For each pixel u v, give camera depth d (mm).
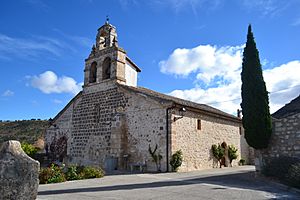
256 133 13219
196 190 9406
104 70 21250
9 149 5340
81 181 12133
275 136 13125
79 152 21109
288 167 11219
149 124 17656
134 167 17453
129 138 18500
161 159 16672
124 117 19016
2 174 5012
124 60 20859
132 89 19078
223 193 8844
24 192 5172
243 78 14328
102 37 22266
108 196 8250
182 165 17062
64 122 23250
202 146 19359
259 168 13289
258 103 13438
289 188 10000
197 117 19344
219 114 21469
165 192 8984
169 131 16672
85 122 21328
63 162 21938
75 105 22609
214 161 20422
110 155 18609
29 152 22984
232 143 23281
